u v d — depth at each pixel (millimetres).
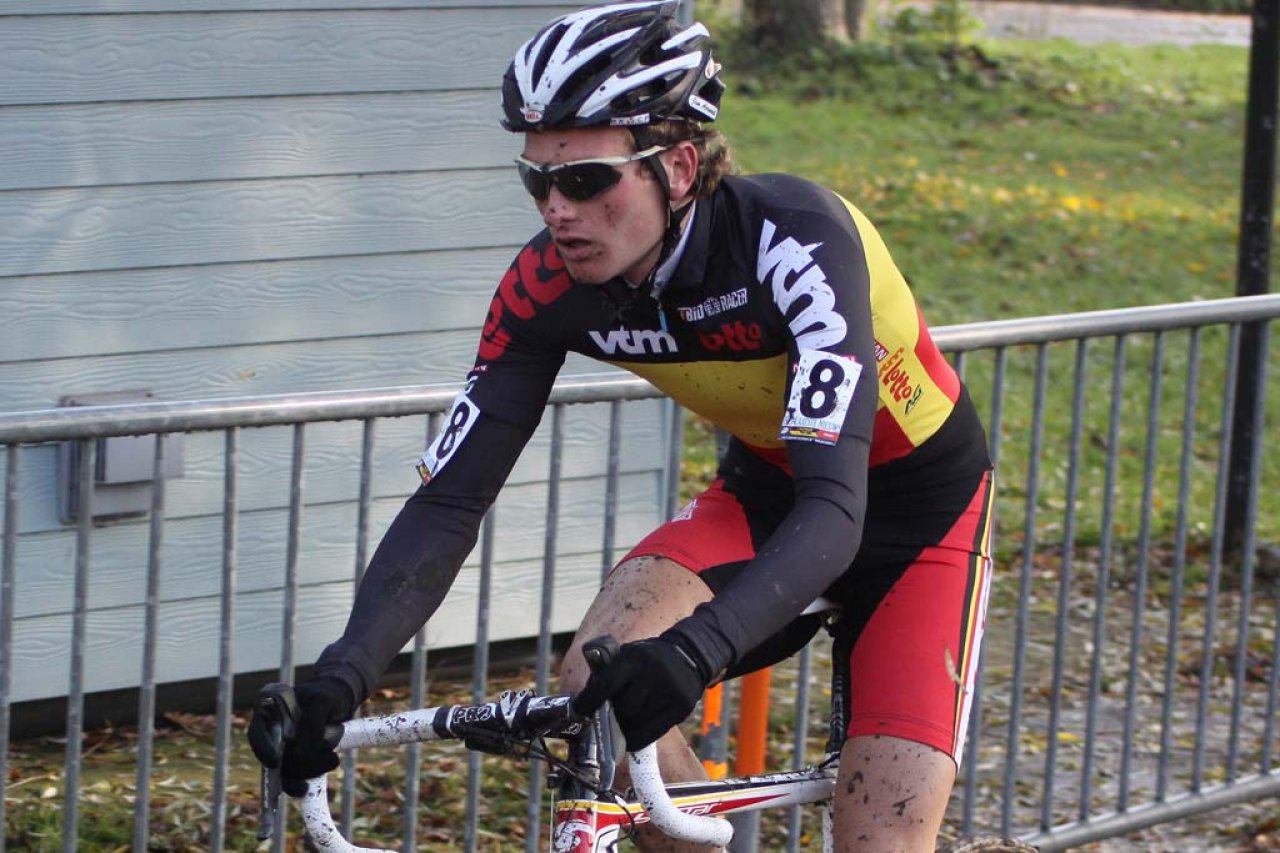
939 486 5004
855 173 25469
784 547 3902
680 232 4375
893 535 4969
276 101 8859
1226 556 12641
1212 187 26266
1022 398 16391
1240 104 32969
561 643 10188
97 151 8508
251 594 9156
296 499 6031
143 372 8797
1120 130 30266
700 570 4973
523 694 4000
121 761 8508
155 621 5871
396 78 9117
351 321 9242
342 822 6602
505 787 8344
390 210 9234
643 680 3598
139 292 8711
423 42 9148
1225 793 8266
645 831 4957
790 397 4195
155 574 5816
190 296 8844
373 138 9125
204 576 8984
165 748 8711
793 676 10375
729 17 38062
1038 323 7172
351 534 9391
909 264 20719
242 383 9039
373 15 9000
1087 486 14320
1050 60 35531
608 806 4070
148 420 5613
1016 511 13625
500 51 9367
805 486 4059
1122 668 10758
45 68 8320
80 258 8547
